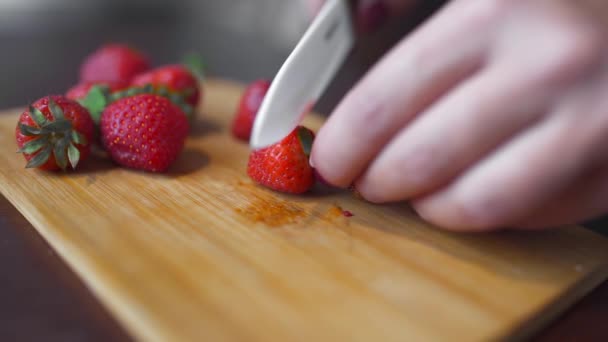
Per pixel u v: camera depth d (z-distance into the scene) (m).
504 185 0.19
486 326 0.19
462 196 0.20
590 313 0.21
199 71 0.37
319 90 0.23
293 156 0.24
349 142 0.20
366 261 0.21
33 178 0.25
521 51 0.18
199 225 0.22
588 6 0.19
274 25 0.62
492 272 0.21
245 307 0.19
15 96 0.38
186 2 0.73
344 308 0.19
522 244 0.22
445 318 0.19
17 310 0.19
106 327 0.19
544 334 0.20
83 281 0.20
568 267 0.21
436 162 0.19
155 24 0.67
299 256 0.21
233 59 0.50
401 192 0.21
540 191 0.19
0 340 0.18
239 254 0.21
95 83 0.30
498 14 0.18
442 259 0.21
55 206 0.23
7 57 0.48
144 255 0.21
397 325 0.19
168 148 0.26
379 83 0.19
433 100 0.19
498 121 0.18
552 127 0.18
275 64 0.49
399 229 0.23
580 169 0.18
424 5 0.48
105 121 0.26
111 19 0.68
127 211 0.23
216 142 0.30
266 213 0.23
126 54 0.35
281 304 0.19
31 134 0.24
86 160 0.27
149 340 0.18
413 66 0.19
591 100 0.18
